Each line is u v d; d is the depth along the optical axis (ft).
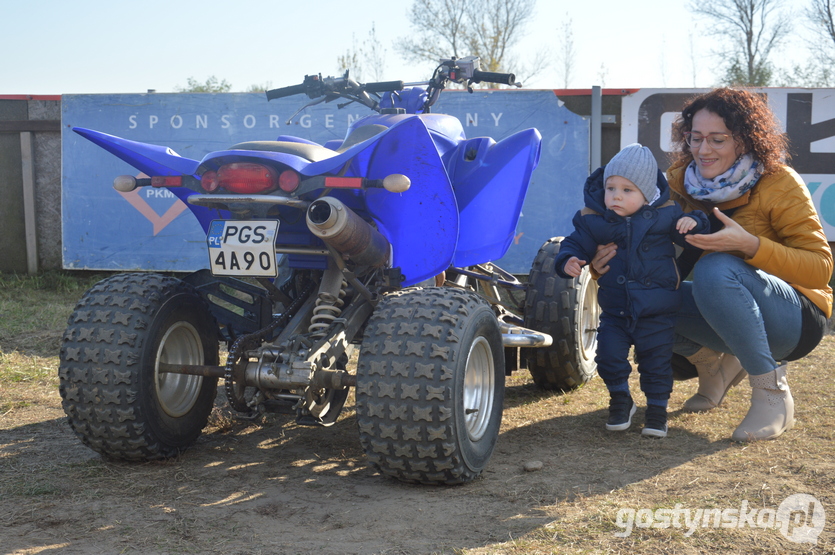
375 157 8.70
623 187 9.28
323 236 7.68
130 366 8.22
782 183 9.27
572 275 9.41
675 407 11.39
